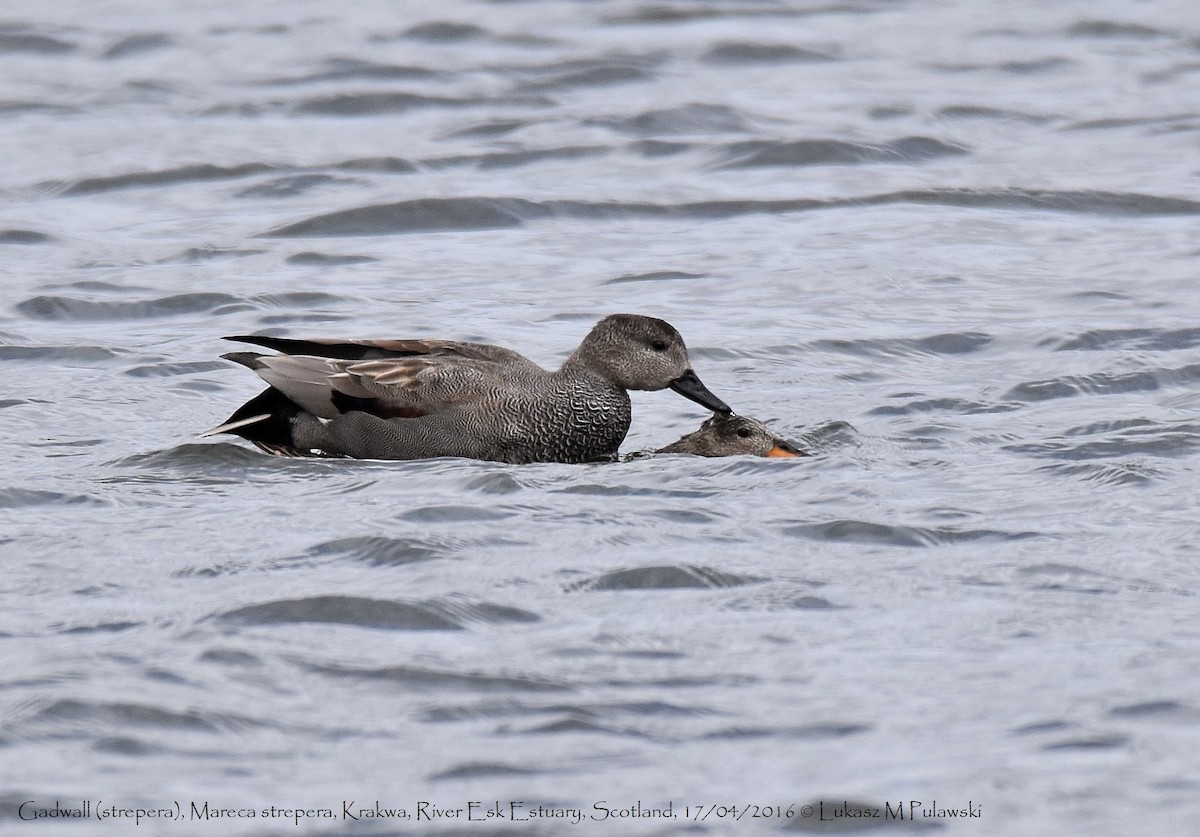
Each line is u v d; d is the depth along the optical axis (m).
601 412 14.76
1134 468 13.27
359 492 12.98
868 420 15.52
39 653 9.50
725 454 14.50
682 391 14.84
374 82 32.16
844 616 10.20
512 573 10.91
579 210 24.64
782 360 17.88
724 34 36.25
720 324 19.25
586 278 21.45
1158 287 20.50
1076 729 8.63
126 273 21.39
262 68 33.50
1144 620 10.05
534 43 35.59
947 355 18.11
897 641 9.79
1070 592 10.55
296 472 13.70
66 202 25.14
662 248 22.84
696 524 12.05
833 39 36.34
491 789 8.12
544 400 14.64
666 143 28.14
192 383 16.98
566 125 29.25
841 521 12.02
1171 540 11.54
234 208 24.81
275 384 14.66
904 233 23.38
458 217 24.25
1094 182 25.72
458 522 12.04
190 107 30.78
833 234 23.38
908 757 8.41
